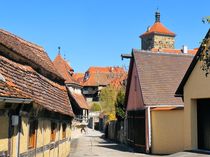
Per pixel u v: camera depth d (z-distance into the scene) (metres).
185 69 30.52
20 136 9.22
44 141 12.84
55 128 15.47
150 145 26.36
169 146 25.47
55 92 16.66
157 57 30.78
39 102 10.73
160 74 29.33
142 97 27.55
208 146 19.83
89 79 101.19
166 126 25.69
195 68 20.23
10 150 8.48
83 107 56.38
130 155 24.86
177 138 25.11
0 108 7.88
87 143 37.09
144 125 27.48
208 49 9.50
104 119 62.12
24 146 9.73
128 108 33.12
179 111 25.09
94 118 74.50
